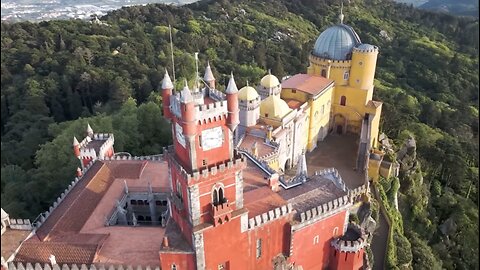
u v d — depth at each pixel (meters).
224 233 57.44
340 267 70.06
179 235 59.97
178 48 180.62
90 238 66.94
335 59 111.69
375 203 92.44
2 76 158.88
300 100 105.81
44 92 149.62
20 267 63.09
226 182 55.38
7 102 152.75
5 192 107.12
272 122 93.75
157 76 156.12
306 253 68.25
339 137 119.00
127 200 80.12
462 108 131.62
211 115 50.81
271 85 100.38
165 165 88.81
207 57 172.88
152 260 61.97
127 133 118.06
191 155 51.38
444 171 130.50
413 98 143.38
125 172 85.44
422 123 140.62
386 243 85.75
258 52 181.88
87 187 79.38
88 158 92.25
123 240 67.12
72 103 151.88
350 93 114.25
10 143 133.25
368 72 111.19
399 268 83.75
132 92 150.88
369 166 99.56
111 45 178.50
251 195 67.00
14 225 71.44
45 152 111.62
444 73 142.50
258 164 76.81
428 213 116.12
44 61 162.62
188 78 150.75
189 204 54.06
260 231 61.88
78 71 157.50
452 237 112.75
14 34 176.50
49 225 71.38
